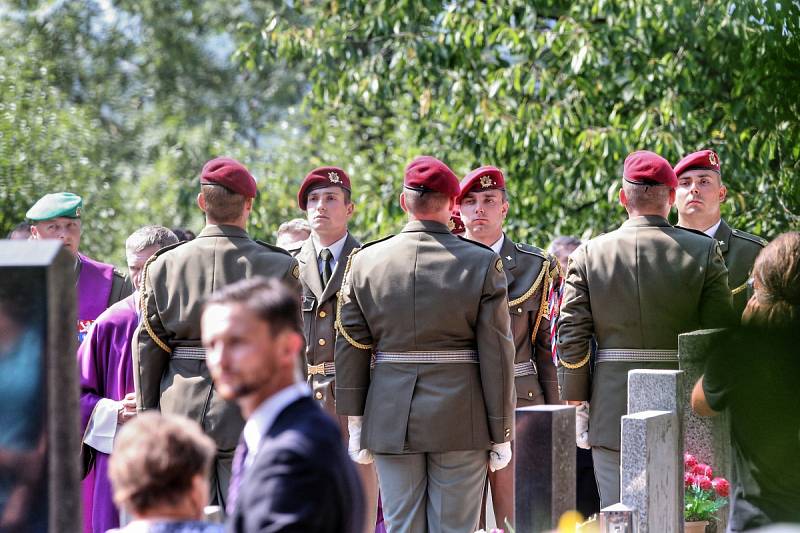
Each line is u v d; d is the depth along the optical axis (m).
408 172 13.91
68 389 8.74
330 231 17.39
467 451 13.40
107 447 14.83
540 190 30.19
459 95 30.14
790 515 9.93
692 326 14.15
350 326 13.94
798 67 26.38
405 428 13.34
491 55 32.00
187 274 13.59
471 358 13.51
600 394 14.32
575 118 29.34
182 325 13.45
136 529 7.49
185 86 65.38
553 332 16.31
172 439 7.65
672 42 29.44
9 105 39.16
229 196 13.84
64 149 40.94
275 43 33.81
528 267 16.92
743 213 28.06
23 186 37.62
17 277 8.38
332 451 7.38
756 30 26.69
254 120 63.91
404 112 34.06
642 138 27.98
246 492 7.32
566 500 10.80
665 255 14.20
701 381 10.52
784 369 9.91
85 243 41.44
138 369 13.74
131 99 63.88
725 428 13.77
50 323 8.40
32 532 8.44
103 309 18.20
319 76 33.41
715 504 13.46
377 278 13.67
